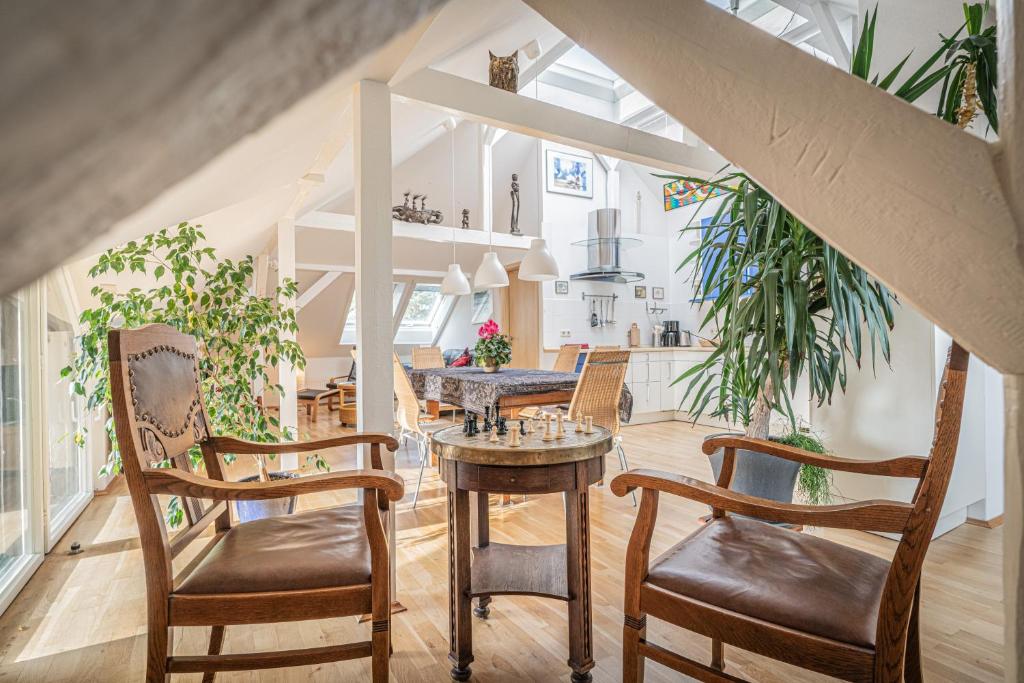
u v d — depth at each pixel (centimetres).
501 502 313
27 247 14
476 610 196
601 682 158
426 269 805
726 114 72
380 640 122
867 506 100
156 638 115
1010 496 61
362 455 203
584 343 693
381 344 207
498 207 758
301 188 344
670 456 450
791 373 209
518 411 405
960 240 61
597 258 680
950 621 187
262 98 15
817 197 67
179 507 232
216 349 242
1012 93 58
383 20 16
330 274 728
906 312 258
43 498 245
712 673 112
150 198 15
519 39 338
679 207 718
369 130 203
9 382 226
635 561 124
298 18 14
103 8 10
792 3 411
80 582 222
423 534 275
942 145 61
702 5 73
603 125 327
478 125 623
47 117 11
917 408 255
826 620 104
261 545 134
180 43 12
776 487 235
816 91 67
